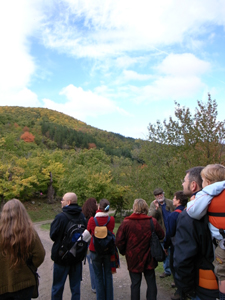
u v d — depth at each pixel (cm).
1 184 2919
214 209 192
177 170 978
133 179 1588
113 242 363
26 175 3428
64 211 341
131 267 327
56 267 331
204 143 864
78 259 331
